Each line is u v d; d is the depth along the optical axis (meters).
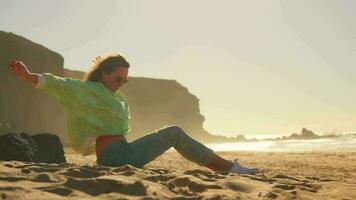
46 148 5.41
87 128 3.64
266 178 3.75
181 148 3.88
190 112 112.19
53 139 5.54
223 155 21.05
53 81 3.48
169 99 109.75
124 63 3.80
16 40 43.94
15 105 41.81
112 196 2.20
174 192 2.59
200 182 2.92
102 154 3.65
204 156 3.87
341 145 36.12
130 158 3.64
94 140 3.65
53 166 3.45
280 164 11.41
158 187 2.58
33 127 44.50
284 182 3.59
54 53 49.38
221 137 118.50
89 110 3.63
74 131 3.66
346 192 3.15
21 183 2.36
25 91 43.97
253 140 119.31
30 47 45.44
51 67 48.31
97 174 2.92
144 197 2.22
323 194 2.99
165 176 3.09
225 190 2.76
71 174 2.82
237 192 2.72
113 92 3.81
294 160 14.21
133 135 99.56
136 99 106.06
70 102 3.59
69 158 10.26
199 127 113.88
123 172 3.00
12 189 2.11
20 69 3.33
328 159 14.87
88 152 3.82
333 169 8.76
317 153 21.64
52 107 49.31
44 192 2.17
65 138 50.88
